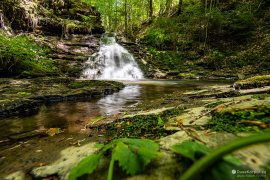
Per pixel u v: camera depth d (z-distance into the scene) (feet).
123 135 7.59
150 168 4.33
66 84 26.73
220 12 66.44
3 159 6.82
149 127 7.89
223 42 61.31
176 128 7.05
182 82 38.11
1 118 13.75
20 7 51.52
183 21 74.33
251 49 54.90
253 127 5.85
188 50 62.69
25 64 35.12
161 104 14.70
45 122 12.35
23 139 9.20
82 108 16.35
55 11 69.05
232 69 50.62
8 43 38.55
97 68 51.08
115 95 22.99
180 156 4.53
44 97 19.11
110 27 134.31
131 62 57.16
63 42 56.85
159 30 72.08
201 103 12.00
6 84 24.25
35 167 5.88
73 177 3.81
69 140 8.16
